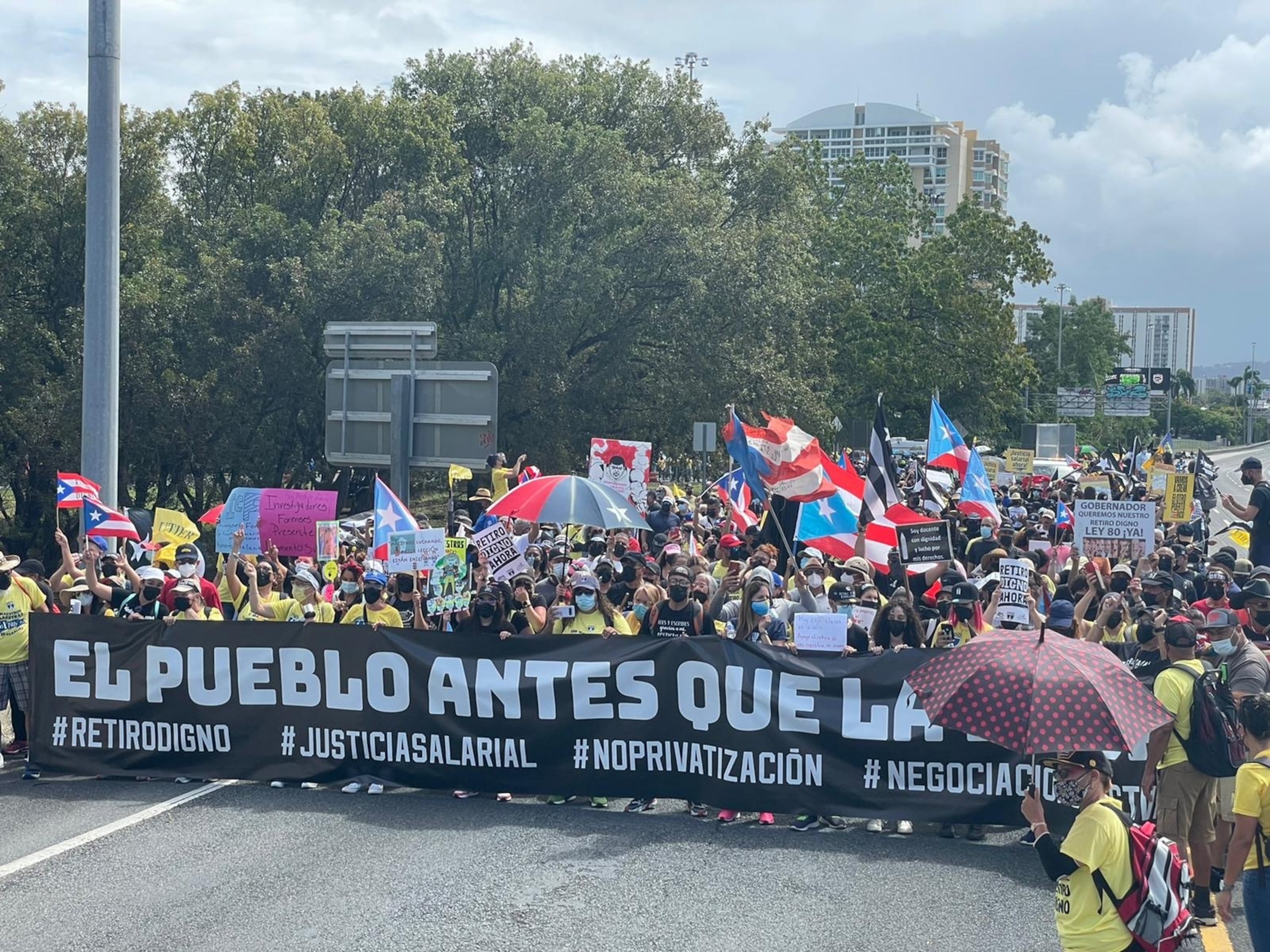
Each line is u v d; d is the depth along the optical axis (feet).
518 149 117.08
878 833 30.27
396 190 122.01
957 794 29.78
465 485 118.73
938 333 197.98
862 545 44.78
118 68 44.32
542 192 117.80
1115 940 17.12
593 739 32.01
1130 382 362.53
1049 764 18.98
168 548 45.88
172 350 102.37
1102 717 19.12
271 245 108.58
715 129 146.41
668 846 28.81
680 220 118.42
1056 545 58.34
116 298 44.88
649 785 31.71
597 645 32.09
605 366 121.70
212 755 34.17
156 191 104.88
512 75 133.18
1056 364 376.68
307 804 32.04
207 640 34.19
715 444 96.12
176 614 37.01
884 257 194.80
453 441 60.13
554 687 32.24
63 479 43.86
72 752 34.73
